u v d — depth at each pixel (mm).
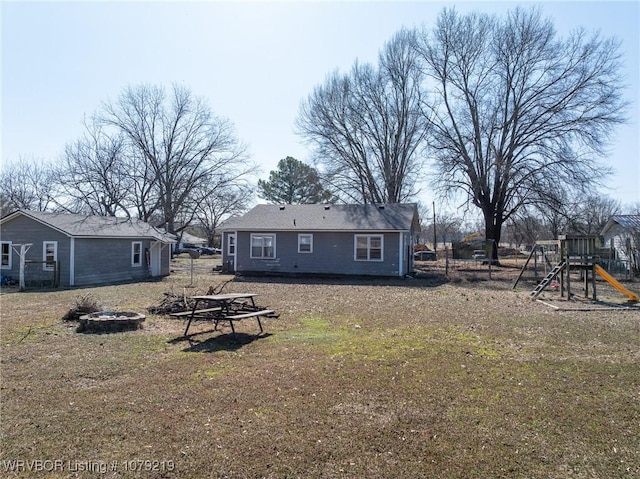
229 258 26844
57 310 12055
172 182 38938
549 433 4289
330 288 18141
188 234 79125
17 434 4188
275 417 4617
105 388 5531
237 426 4391
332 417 4633
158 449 3906
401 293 16438
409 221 23406
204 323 10094
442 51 32344
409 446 4008
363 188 37938
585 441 4129
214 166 39875
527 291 17328
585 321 10484
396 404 5012
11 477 3451
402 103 36031
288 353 7336
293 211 25984
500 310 12211
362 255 23156
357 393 5355
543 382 5828
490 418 4637
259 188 52844
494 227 32781
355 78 36469
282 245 24094
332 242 23469
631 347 7863
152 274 24859
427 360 6883
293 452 3869
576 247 14984
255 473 3533
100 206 36688
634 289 18000
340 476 3502
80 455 3799
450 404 5023
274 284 19750
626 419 4629
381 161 37531
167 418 4578
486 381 5852
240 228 24234
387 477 3496
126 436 4156
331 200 44656
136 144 37438
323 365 6570
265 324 10016
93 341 8188
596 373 6246
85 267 20234
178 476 3484
